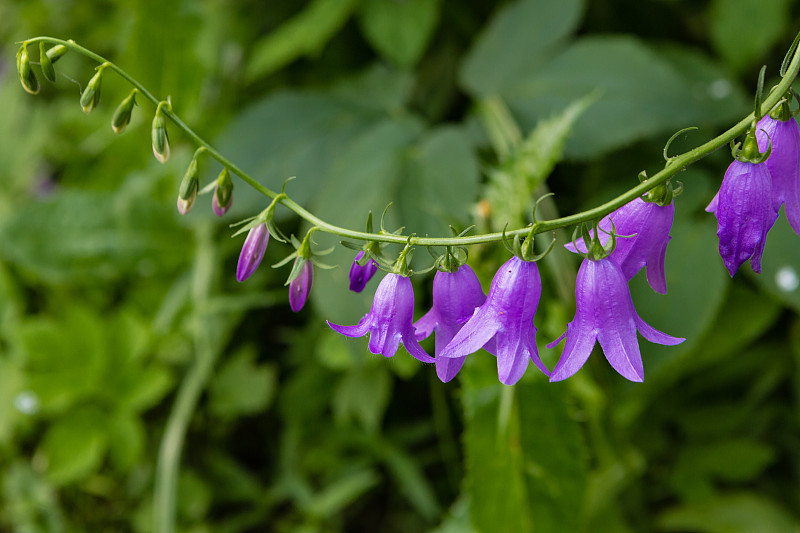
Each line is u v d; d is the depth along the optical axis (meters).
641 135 0.63
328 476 0.77
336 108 0.74
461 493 0.74
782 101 0.46
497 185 0.59
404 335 0.47
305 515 0.75
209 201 0.71
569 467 0.58
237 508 0.80
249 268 0.49
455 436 0.73
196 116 0.83
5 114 1.01
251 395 0.77
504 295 0.46
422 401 0.79
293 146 0.72
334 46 0.85
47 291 0.88
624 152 0.72
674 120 0.63
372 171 0.63
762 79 0.45
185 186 0.49
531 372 0.58
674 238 0.63
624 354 0.46
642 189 0.46
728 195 0.46
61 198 0.81
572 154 0.63
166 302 0.80
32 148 0.95
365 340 0.61
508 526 0.59
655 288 0.48
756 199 0.45
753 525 0.68
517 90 0.69
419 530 0.77
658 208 0.47
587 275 0.46
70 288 0.87
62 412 0.79
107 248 0.81
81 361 0.78
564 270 0.60
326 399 0.78
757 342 0.73
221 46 0.86
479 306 0.48
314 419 0.78
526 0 0.73
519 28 0.72
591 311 0.46
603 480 0.65
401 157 0.64
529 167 0.59
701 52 0.79
